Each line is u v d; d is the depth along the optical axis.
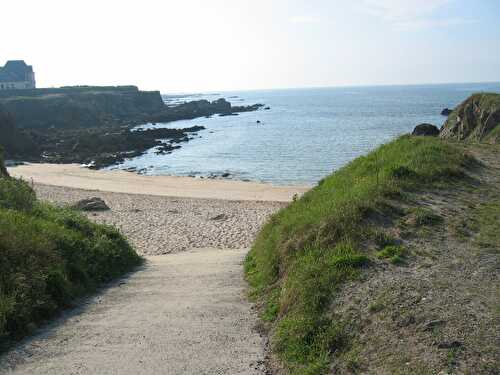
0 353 6.14
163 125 96.00
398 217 8.94
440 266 6.82
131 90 132.25
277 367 5.61
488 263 6.81
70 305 8.30
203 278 10.56
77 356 5.97
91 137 67.06
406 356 4.86
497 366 4.41
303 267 7.51
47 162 53.97
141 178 41.50
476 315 5.30
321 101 198.12
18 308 7.03
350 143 60.31
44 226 10.98
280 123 95.38
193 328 6.89
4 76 121.19
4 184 14.30
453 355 4.65
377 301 5.98
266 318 7.07
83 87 128.12
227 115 123.31
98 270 10.63
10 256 8.31
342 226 8.40
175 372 5.48
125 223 24.58
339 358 5.32
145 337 6.57
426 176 11.34
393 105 142.12
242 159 52.09
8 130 57.78
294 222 9.96
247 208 28.55
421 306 5.66
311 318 6.08
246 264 11.49
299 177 41.25
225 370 5.54
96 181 40.03
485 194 10.45
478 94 32.94
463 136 32.12
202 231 22.58
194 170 46.47
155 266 13.05
